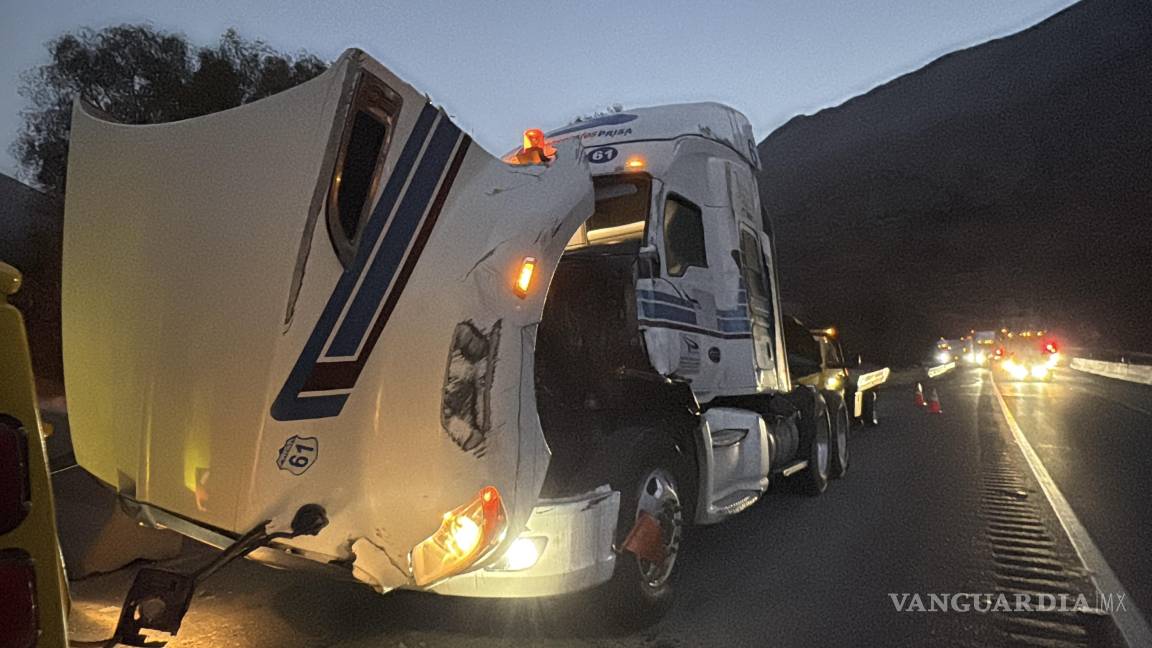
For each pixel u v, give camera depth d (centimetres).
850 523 812
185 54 1426
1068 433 1552
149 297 385
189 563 570
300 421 353
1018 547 716
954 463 1185
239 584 577
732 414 666
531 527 430
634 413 543
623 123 678
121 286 396
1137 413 1972
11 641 207
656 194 625
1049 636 512
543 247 403
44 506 218
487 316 379
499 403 376
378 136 364
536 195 415
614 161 641
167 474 379
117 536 539
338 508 365
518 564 427
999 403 2311
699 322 648
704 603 568
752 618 538
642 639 499
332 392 358
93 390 411
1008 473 1091
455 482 367
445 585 437
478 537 367
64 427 961
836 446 1048
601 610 489
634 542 481
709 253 691
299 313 351
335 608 534
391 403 366
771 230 849
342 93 352
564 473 460
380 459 366
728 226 713
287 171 357
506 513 374
